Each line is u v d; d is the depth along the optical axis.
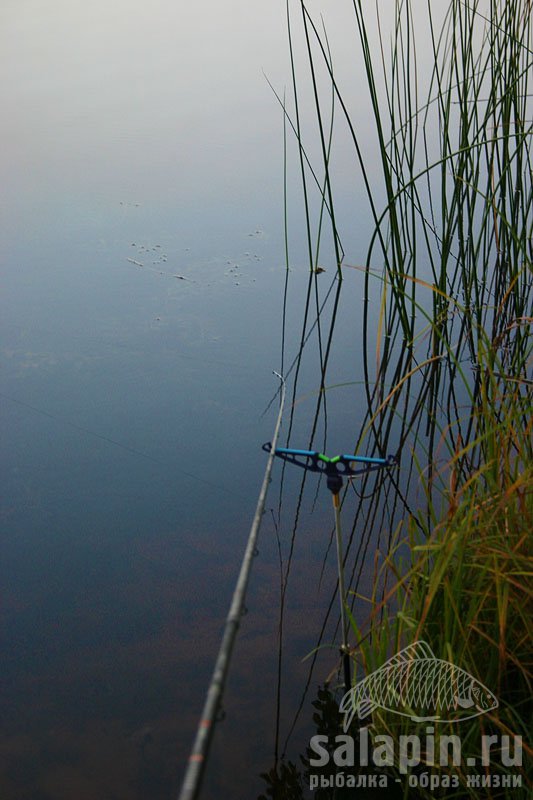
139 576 2.09
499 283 3.57
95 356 3.19
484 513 1.71
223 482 2.46
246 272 3.90
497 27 3.29
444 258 3.32
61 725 1.67
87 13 8.38
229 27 7.57
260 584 2.05
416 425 2.74
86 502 2.37
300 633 1.90
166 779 1.56
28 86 6.45
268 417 2.79
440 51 6.07
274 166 5.00
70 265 3.97
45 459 2.57
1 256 4.07
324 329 3.39
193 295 3.68
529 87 4.27
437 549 1.63
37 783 1.55
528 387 2.13
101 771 1.58
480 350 1.97
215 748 1.62
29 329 3.39
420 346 3.24
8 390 2.96
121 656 1.85
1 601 2.02
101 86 6.34
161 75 6.51
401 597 1.88
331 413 2.82
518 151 3.32
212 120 5.62
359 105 5.59
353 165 4.88
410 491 2.39
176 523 2.28
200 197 4.66
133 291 3.72
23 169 5.05
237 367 3.11
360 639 1.66
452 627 1.58
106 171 5.00
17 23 8.16
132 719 1.69
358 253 4.00
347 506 2.33
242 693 1.74
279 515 2.31
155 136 5.48
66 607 1.99
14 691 1.76
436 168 4.57
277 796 1.51
